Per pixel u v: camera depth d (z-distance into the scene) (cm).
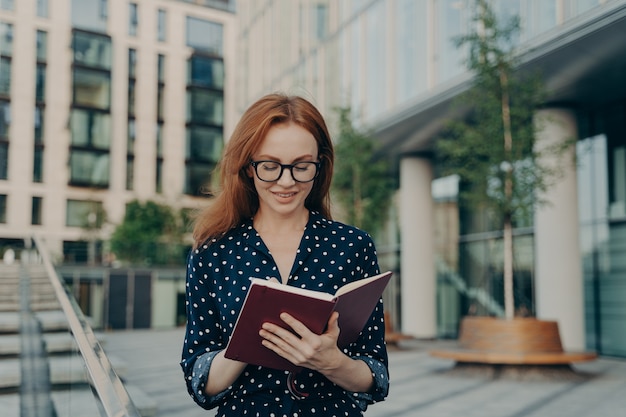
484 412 702
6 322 812
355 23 1805
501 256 1658
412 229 1833
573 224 1273
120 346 1576
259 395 179
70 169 3541
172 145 3803
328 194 206
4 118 3491
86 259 2388
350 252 189
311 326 158
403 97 1571
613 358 1291
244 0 2680
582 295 1277
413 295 1819
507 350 957
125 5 3781
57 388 455
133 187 3666
